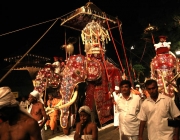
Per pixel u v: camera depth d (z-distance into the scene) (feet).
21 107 9.78
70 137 27.78
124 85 17.24
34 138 9.32
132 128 16.88
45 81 30.68
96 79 29.25
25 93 63.98
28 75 65.31
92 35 31.35
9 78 63.67
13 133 9.29
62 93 28.53
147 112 14.70
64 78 29.04
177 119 11.29
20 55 45.88
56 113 31.01
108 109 30.19
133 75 43.32
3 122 9.56
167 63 28.86
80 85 41.47
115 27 36.35
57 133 31.07
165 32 58.13
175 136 14.47
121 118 17.28
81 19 32.89
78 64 29.27
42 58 48.96
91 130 14.48
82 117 14.62
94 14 30.76
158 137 14.26
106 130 29.43
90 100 29.68
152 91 14.53
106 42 32.35
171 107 14.43
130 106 17.03
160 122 14.30
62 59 34.58
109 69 30.81
